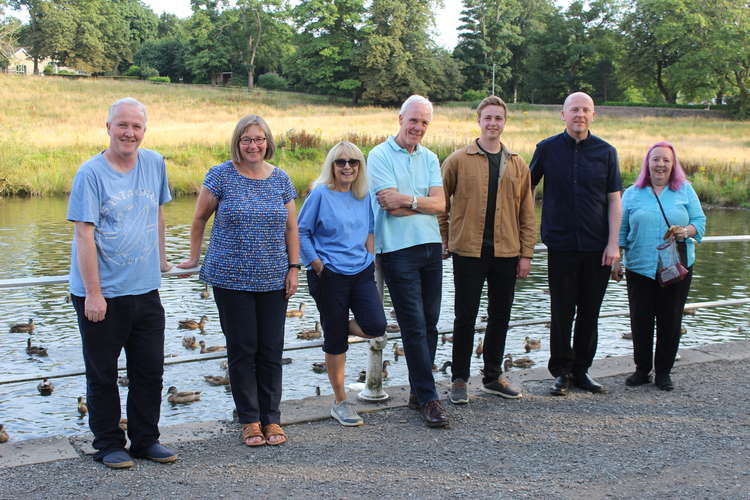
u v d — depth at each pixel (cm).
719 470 435
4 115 5578
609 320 1291
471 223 550
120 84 8850
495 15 10375
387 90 8981
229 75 11119
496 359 581
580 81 9781
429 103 528
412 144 527
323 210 506
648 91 9912
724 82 8019
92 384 442
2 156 3325
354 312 519
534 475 426
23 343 1153
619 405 559
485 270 561
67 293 1480
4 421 864
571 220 579
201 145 3994
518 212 571
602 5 9675
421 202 516
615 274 639
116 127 426
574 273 584
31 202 3039
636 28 8606
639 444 477
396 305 527
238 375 478
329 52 9175
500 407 555
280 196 480
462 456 455
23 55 10925
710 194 3344
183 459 452
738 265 1836
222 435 496
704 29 7944
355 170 505
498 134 553
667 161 604
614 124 6581
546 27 10519
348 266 505
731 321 1288
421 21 9338
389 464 442
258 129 468
